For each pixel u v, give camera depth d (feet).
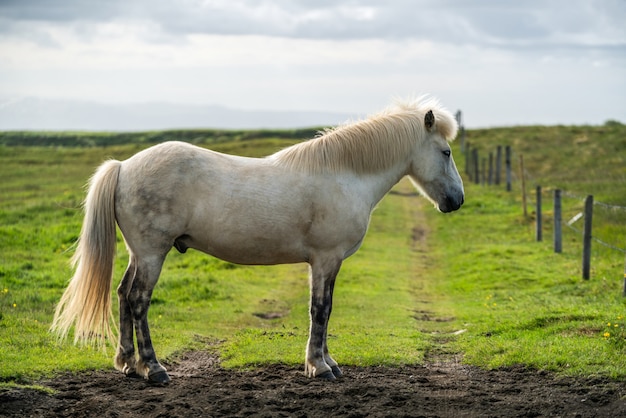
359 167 25.41
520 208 88.12
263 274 57.11
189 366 27.76
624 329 29.32
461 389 23.04
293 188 24.09
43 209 77.46
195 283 48.78
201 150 24.29
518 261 59.11
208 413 19.89
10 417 19.11
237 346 31.07
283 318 41.19
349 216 24.81
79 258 24.79
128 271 24.63
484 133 173.37
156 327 34.83
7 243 58.23
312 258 24.82
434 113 27.04
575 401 20.95
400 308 44.29
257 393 21.98
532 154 137.28
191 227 23.71
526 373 25.05
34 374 22.95
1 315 33.40
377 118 26.32
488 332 33.88
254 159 24.93
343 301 45.91
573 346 27.17
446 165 27.17
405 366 27.55
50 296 40.22
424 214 95.45
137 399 21.29
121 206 23.58
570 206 82.84
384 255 68.59
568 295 43.86
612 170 113.60
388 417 19.62
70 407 20.36
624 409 19.89
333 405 20.70
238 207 23.58
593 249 60.08
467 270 58.08
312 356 24.75
